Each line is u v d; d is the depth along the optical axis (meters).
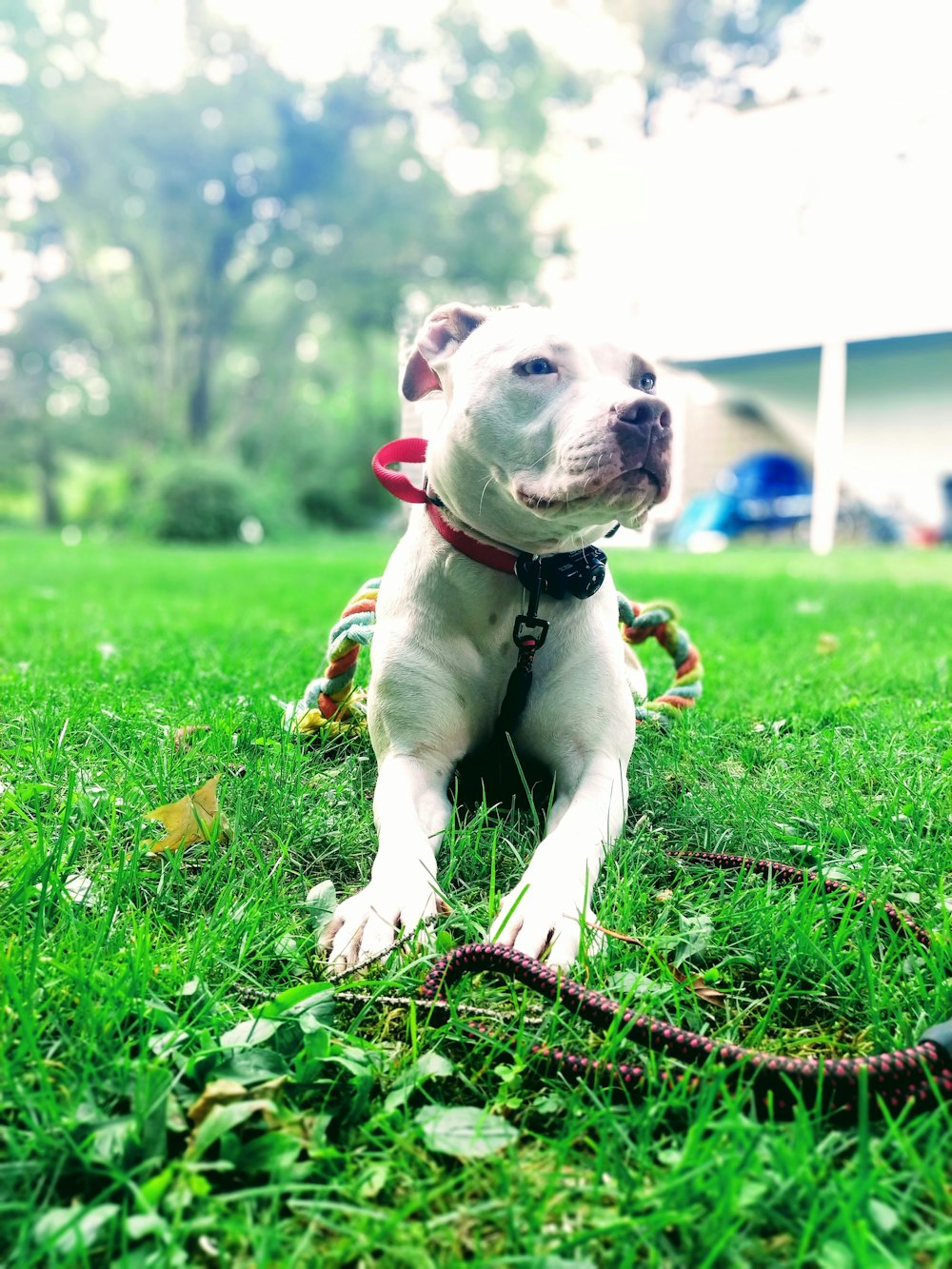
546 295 11.23
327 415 13.74
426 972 0.71
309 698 1.20
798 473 8.57
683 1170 0.52
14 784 1.01
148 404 12.09
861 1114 0.52
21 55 10.28
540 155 11.12
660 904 0.84
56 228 12.01
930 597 3.09
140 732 1.18
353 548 7.74
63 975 0.68
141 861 0.89
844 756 1.17
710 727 1.28
